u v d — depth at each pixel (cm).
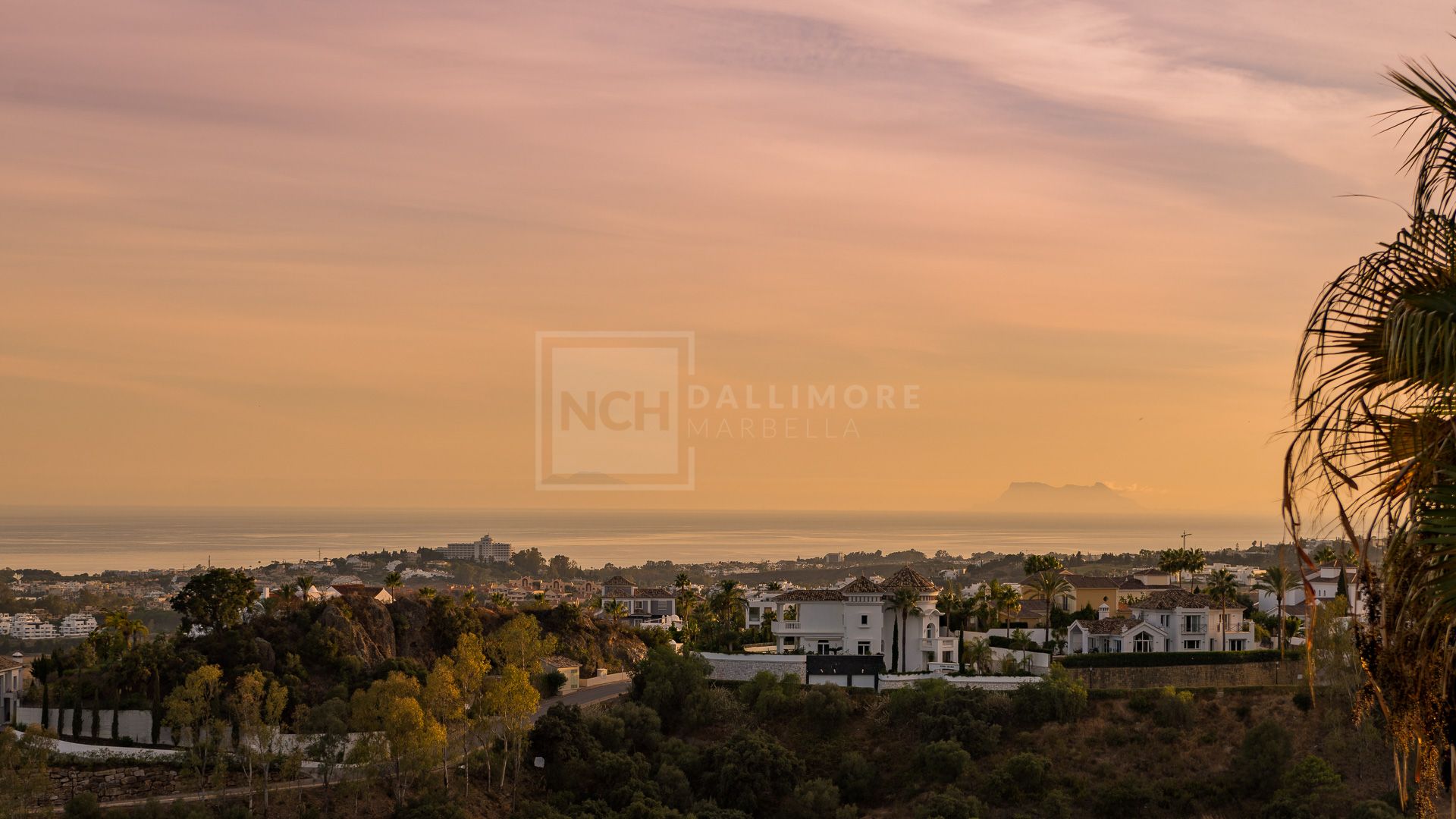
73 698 11350
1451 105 1266
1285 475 1350
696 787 10706
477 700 10925
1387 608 1309
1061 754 10606
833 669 12325
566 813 10050
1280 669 11944
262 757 9475
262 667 12219
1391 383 1268
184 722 9888
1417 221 1300
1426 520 1247
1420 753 1347
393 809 9756
